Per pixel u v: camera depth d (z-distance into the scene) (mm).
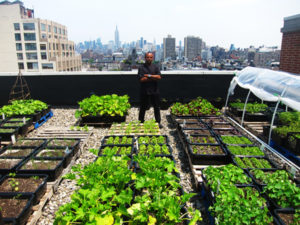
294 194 2975
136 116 8055
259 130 6574
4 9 69562
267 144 5691
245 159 4297
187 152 4930
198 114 7195
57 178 4090
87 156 5172
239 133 5781
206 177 3590
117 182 2941
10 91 9602
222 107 9312
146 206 2602
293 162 4875
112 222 2396
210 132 5715
